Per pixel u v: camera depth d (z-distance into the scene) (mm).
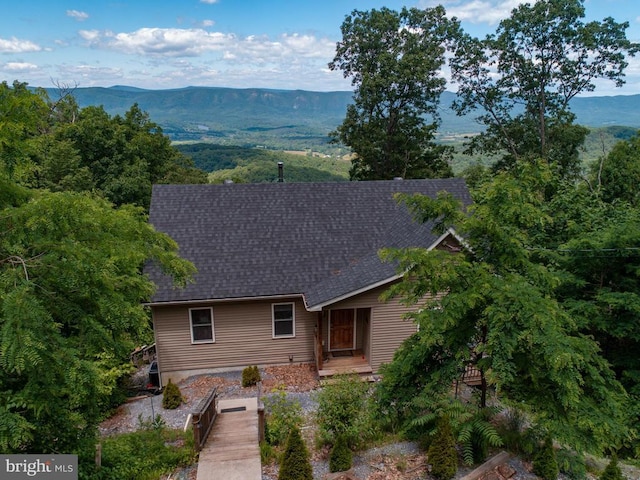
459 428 7488
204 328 14125
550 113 32625
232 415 10711
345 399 8797
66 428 7074
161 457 8406
